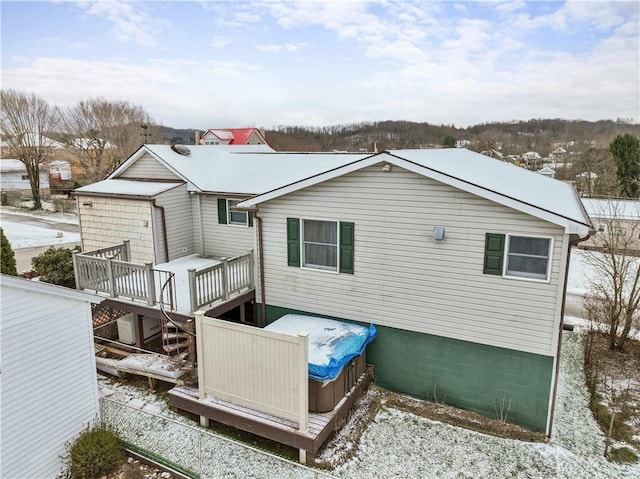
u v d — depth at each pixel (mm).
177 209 13180
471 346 8297
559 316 7410
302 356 6668
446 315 8438
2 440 5891
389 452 7184
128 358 9484
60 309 6586
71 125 41969
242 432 7680
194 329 9031
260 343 7059
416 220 8391
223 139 49750
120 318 10836
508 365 8008
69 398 6852
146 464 6879
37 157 35781
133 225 12805
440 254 8281
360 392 8711
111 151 42938
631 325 12094
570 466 6949
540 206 7156
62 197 37781
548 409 7797
